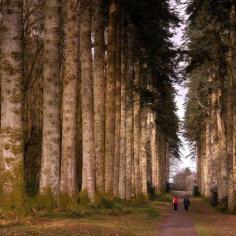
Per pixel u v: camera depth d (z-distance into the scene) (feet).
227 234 62.39
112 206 87.66
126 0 103.50
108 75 103.81
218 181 152.46
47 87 60.95
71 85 73.41
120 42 108.37
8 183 48.57
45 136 60.44
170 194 298.35
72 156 73.00
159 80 132.05
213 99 160.45
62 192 69.97
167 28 116.67
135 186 138.21
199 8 105.40
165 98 137.59
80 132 129.18
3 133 48.26
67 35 74.33
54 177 60.29
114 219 71.72
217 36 119.55
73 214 64.03
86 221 60.39
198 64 115.75
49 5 61.82
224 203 122.72
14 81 47.93
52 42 61.52
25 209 50.60
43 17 105.91
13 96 47.93
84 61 83.46
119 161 108.68
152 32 114.62
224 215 105.40
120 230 56.70
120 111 110.01
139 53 125.39
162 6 106.63
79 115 129.39
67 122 73.10
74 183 72.90
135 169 139.03
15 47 47.93
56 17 61.82
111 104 102.47
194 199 238.89
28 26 105.40
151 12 108.17
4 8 48.06
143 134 157.89
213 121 167.53
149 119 209.36
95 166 85.05
